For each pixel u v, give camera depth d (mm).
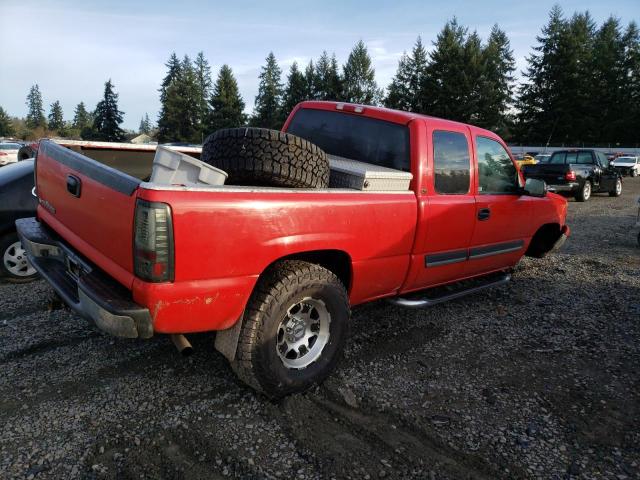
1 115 119250
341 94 79875
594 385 3631
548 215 5867
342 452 2695
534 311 5207
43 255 3545
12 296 4898
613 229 11023
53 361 3574
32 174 5348
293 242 2990
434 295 4539
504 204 4902
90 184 2912
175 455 2605
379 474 2539
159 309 2547
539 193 5020
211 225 2605
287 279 2990
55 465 2492
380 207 3535
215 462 2564
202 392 3242
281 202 2900
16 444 2641
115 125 90062
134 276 2592
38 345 3812
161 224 2457
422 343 4246
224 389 3293
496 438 2914
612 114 68438
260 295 2939
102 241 2840
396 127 4082
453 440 2873
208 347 3889
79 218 3105
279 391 3105
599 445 2904
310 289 3109
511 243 5277
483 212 4598
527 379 3682
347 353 3959
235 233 2705
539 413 3215
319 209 3109
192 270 2590
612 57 71562
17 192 5195
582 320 4969
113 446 2660
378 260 3654
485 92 65812
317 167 3225
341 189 3309
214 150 3096
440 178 4125
